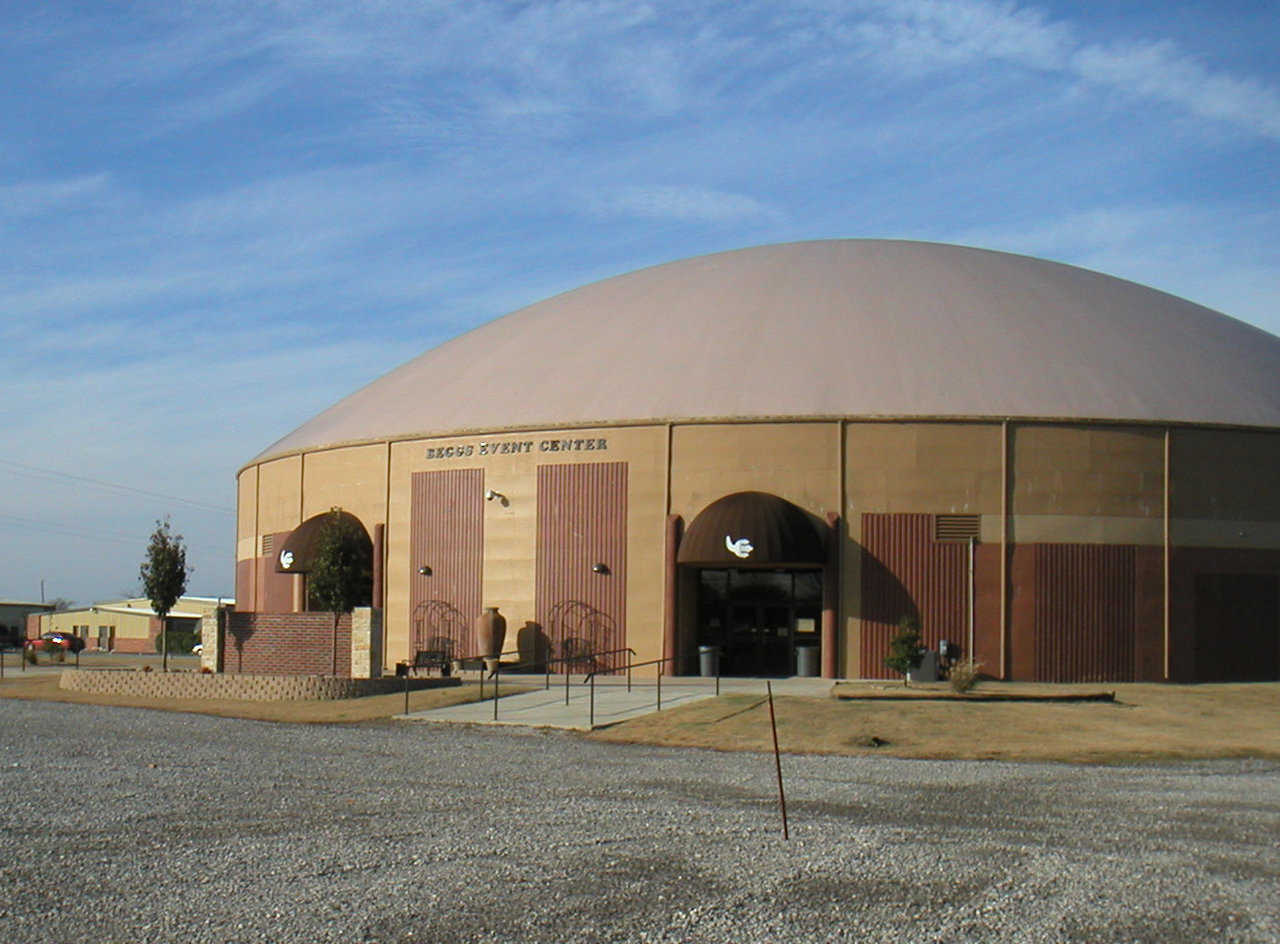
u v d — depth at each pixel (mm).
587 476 37969
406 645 40562
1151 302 44781
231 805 16641
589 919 11062
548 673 34875
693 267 47688
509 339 45406
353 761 21281
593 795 17594
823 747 23281
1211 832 14836
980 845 14016
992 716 26094
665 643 36656
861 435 35969
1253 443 36969
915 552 35594
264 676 33281
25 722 27969
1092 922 11039
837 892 11977
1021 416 35719
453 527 39906
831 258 45906
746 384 37812
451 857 13391
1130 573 35688
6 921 10781
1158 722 25734
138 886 12062
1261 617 36562
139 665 56656
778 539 34750
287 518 45719
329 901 11578
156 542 44281
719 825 15195
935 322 39938
